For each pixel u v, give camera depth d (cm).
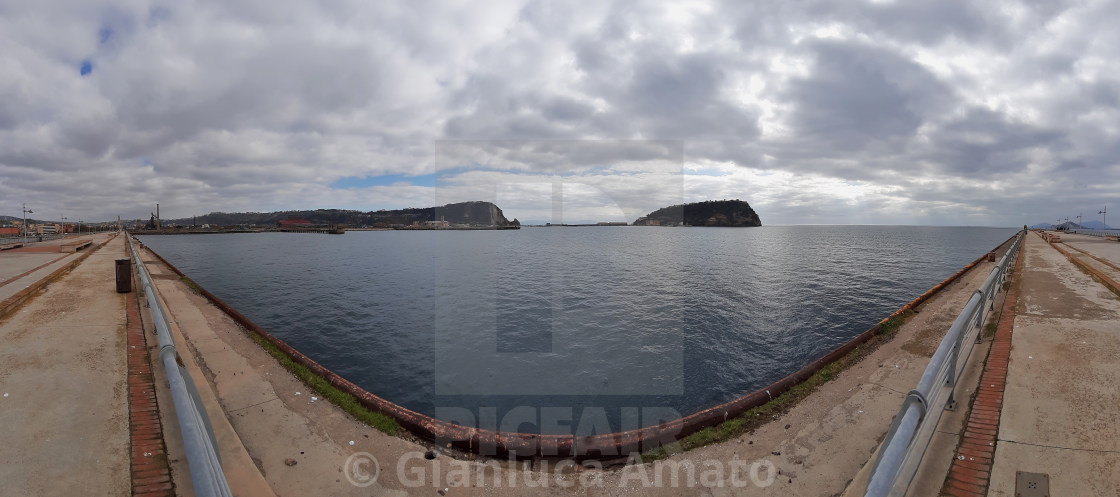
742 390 848
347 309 1633
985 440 355
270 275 2711
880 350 655
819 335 1197
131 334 721
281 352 695
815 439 412
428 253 4119
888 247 5259
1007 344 557
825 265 2898
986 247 5353
